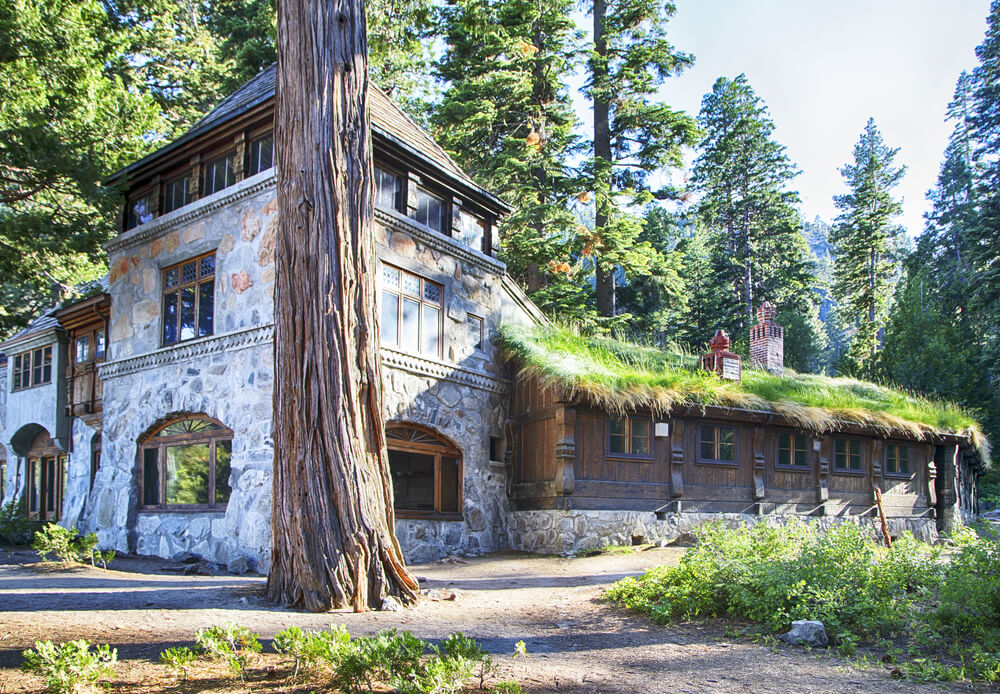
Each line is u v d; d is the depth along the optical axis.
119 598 7.96
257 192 13.20
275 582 7.98
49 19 14.37
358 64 8.72
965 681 5.99
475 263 16.22
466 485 15.12
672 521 15.77
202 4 29.02
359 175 8.50
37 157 13.79
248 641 5.32
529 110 25.09
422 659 5.83
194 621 6.84
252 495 12.30
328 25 8.49
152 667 5.47
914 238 46.78
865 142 47.12
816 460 18.05
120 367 15.62
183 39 27.17
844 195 48.56
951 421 20.77
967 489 23.30
